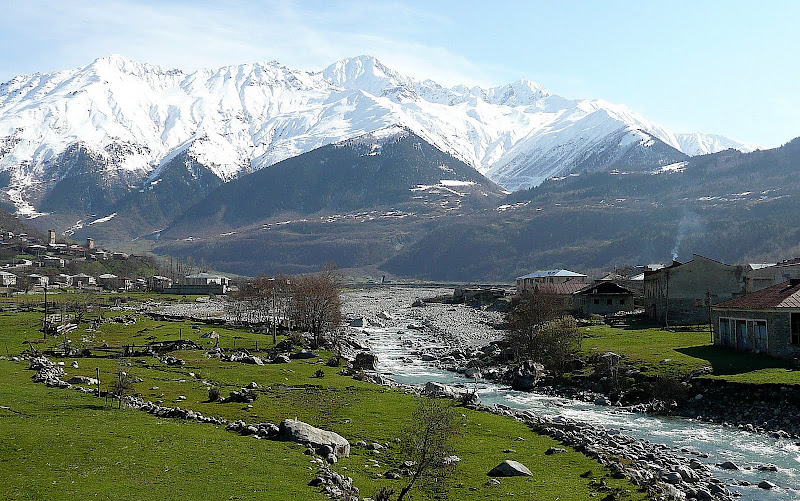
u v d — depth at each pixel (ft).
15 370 223.30
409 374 297.33
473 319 575.38
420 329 511.40
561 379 259.60
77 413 154.71
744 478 148.15
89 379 209.26
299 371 256.11
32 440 127.54
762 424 192.65
